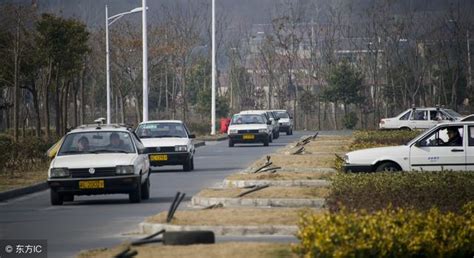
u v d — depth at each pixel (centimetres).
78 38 8588
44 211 4269
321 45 16450
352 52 16225
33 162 6750
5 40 8400
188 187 5300
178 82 15738
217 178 5878
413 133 7725
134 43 12269
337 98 15362
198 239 2623
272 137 11194
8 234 3466
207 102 15438
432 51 15212
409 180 3744
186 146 6481
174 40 13800
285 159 6706
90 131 4700
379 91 15325
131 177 4412
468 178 3825
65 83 9019
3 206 4559
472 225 2439
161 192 5038
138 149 4650
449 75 14925
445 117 10181
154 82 14888
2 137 7475
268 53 16525
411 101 15288
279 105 16438
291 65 16400
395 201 3234
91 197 4984
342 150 7894
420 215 2481
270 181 4950
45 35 8406
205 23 17525
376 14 15525
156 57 13000
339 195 3462
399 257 2280
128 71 12281
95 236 3353
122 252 2445
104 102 14775
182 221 3297
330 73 15450
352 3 18175
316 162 6362
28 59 8475
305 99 16162
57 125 8662
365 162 4850
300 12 16938
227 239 3061
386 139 7331
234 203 4053
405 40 15750
